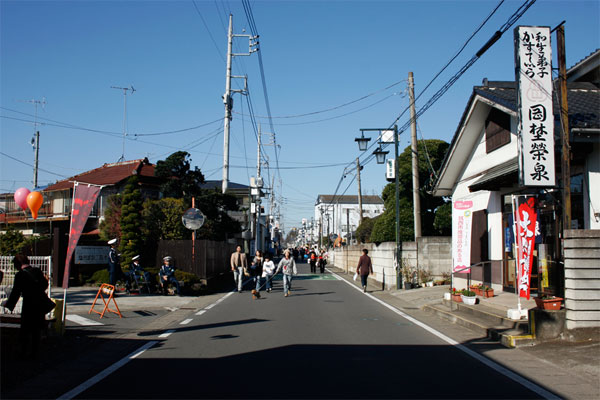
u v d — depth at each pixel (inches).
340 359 302.7
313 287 877.8
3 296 397.4
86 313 501.0
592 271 341.1
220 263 1006.4
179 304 599.2
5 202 1491.1
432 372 272.7
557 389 241.8
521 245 400.5
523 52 393.7
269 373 267.4
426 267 814.5
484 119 619.8
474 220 647.1
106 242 923.4
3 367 280.4
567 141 362.6
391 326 436.1
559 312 345.1
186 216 825.5
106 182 1209.4
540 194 482.6
